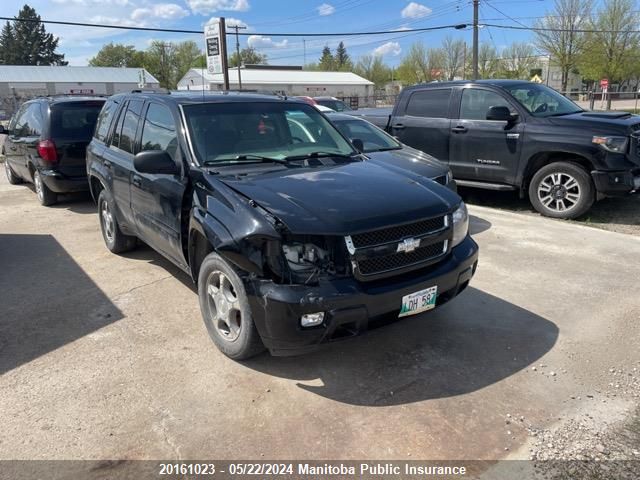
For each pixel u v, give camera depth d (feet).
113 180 17.95
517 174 25.66
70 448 9.20
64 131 27.09
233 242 10.66
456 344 12.66
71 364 11.98
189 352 12.46
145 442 9.34
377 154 22.95
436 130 28.40
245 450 9.12
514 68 189.67
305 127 15.58
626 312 14.25
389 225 10.46
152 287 16.63
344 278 10.18
